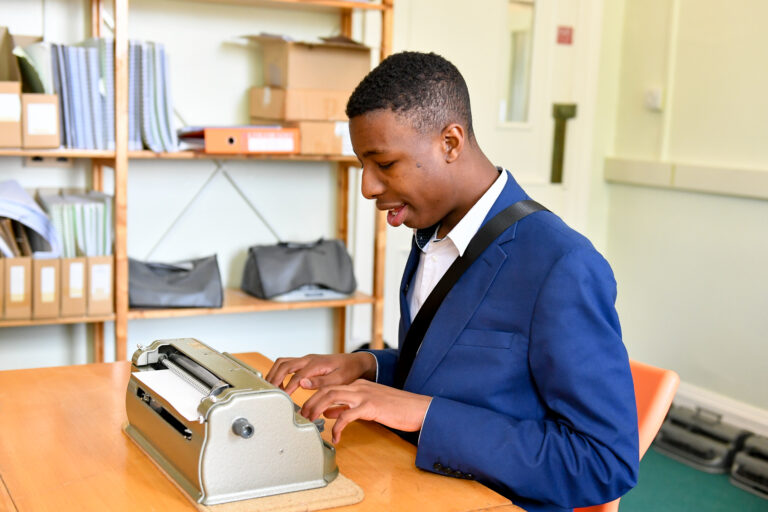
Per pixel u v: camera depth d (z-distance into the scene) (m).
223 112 3.14
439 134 1.22
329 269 3.09
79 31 2.87
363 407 1.17
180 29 3.03
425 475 1.20
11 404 1.43
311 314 3.44
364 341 3.51
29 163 2.87
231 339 3.31
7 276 2.53
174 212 3.14
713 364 3.36
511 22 3.60
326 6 3.11
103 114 2.61
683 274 3.49
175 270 2.99
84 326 3.07
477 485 1.17
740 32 3.22
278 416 1.08
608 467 1.15
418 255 1.44
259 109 3.04
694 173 3.37
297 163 3.30
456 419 1.19
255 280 3.04
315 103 2.83
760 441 2.98
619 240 3.82
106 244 2.69
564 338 1.17
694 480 2.99
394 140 1.19
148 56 2.63
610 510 1.42
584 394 1.16
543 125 3.74
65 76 2.54
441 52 3.46
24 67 2.59
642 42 3.66
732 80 3.26
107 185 2.99
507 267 1.25
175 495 1.09
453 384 1.27
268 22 3.14
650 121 3.64
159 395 1.17
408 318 1.43
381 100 1.18
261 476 1.08
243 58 3.13
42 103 2.47
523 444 1.17
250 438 1.07
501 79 3.61
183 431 1.13
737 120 3.25
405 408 1.19
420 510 1.09
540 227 1.25
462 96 1.25
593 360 1.16
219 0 2.95
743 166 3.22
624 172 3.73
